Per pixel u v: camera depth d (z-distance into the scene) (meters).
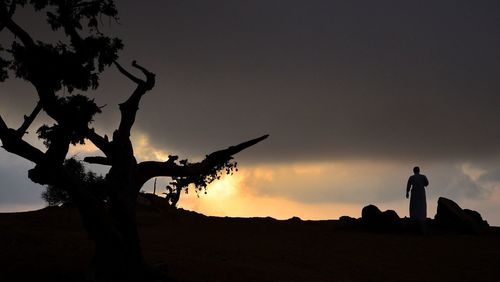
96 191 15.22
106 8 14.60
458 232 24.34
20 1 13.98
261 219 27.73
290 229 24.50
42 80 13.30
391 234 23.62
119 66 14.45
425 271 16.80
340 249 19.86
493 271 16.77
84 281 13.13
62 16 14.24
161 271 14.11
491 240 21.67
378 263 17.72
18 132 12.86
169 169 14.67
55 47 13.93
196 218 27.50
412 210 23.88
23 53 13.46
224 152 15.30
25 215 25.92
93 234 13.45
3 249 16.34
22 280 13.01
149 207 29.48
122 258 13.53
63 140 13.16
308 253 19.19
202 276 14.81
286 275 15.55
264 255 18.70
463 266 17.38
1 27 13.75
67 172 13.18
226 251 19.12
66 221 25.02
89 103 13.54
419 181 24.02
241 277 14.93
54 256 16.06
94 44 14.12
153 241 20.69
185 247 19.61
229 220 26.89
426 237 22.41
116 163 14.07
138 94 14.35
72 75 13.63
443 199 25.84
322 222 27.50
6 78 14.53
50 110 13.27
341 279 15.73
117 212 13.82
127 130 14.19
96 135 14.07
